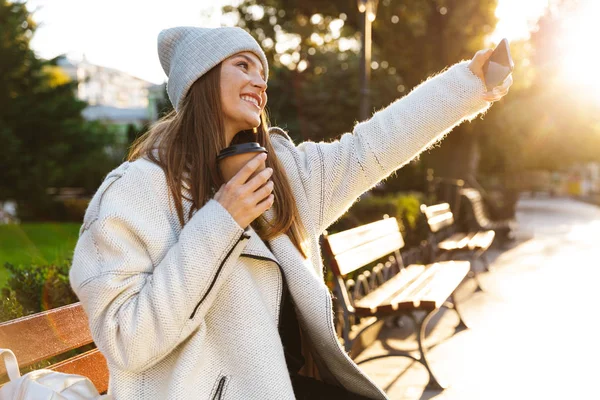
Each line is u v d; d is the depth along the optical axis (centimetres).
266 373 152
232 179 147
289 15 2058
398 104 199
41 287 354
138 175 154
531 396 381
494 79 190
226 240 143
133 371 146
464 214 1170
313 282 168
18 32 2217
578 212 2556
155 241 149
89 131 2462
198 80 167
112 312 140
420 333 397
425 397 379
